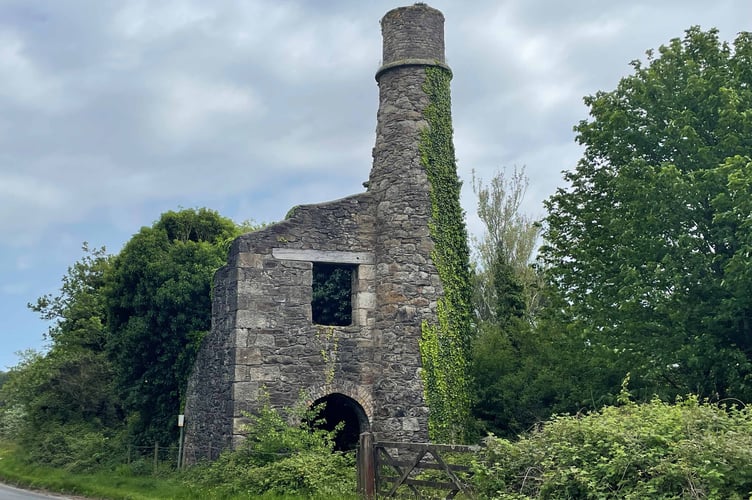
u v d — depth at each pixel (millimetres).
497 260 29422
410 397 19078
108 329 27906
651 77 20047
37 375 30578
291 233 19797
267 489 16141
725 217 16781
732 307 17266
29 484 22000
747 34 20234
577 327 20688
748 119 17656
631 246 19297
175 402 25344
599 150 21438
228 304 19781
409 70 20750
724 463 8953
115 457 24766
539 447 10867
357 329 19906
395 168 20266
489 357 23484
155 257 25547
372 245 20438
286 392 19078
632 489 9383
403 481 12953
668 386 19859
